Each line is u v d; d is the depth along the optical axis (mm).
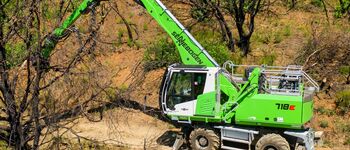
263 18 20844
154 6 12742
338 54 17203
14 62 6516
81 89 6480
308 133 11578
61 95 6480
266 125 11570
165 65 17203
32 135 6492
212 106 11828
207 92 11844
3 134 7035
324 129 14047
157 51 17672
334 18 20391
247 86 11648
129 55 18344
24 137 6492
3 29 6594
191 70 11930
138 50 18703
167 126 14617
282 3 22016
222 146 12266
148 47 18344
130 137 13641
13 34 6375
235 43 18844
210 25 20125
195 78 11945
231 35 18391
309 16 20828
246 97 11648
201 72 11859
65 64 6961
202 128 12234
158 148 12961
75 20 12375
